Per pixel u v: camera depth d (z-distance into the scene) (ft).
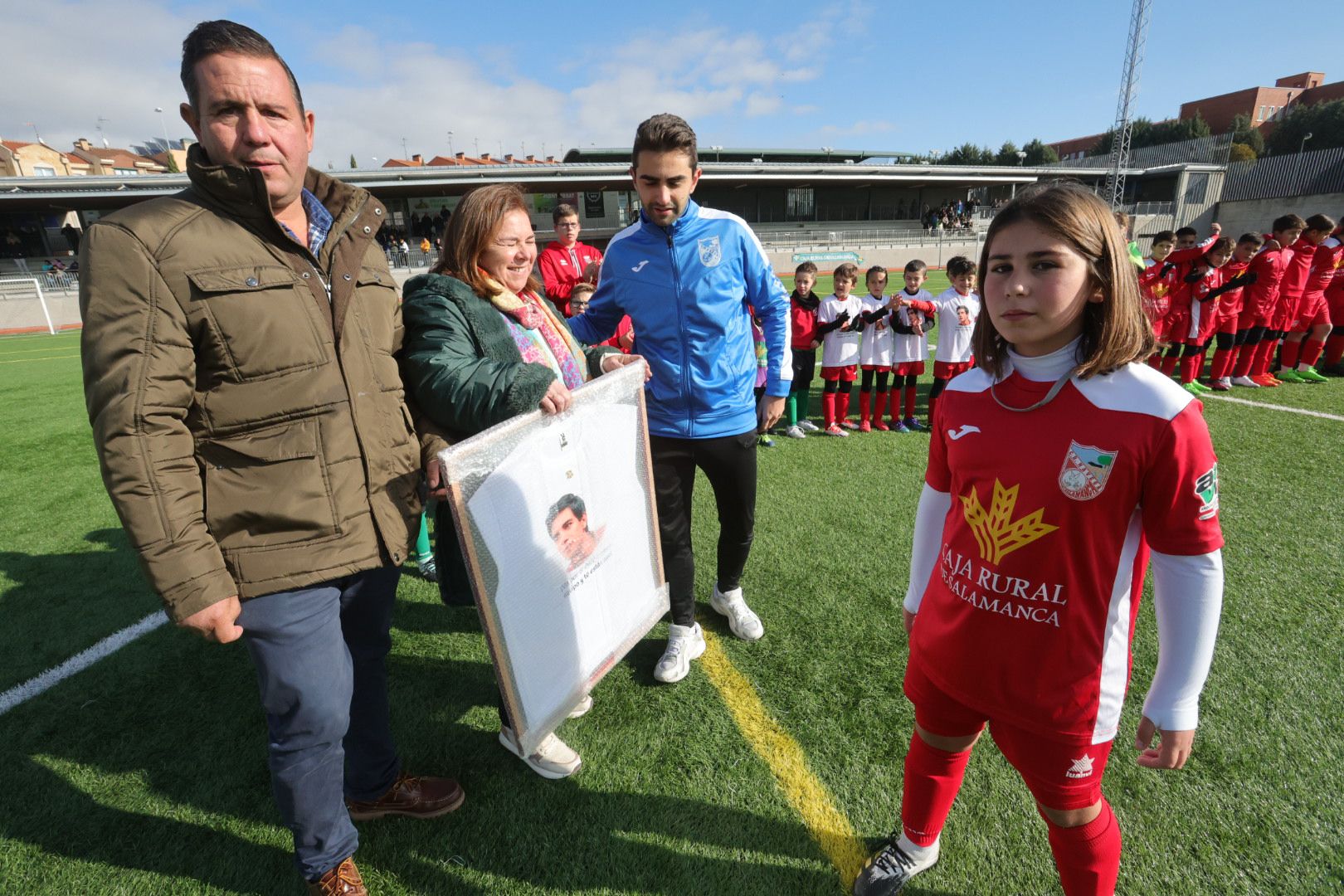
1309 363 23.52
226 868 5.68
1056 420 3.59
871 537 11.75
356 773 5.80
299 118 4.38
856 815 6.00
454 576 6.03
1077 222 3.23
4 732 7.41
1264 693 7.41
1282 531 11.39
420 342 5.21
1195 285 21.39
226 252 4.03
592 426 5.79
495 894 5.33
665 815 6.04
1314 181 99.35
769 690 7.72
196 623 3.85
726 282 7.14
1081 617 3.69
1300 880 5.22
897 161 167.53
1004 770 6.39
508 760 6.74
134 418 3.67
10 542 12.75
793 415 18.60
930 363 29.01
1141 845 5.57
